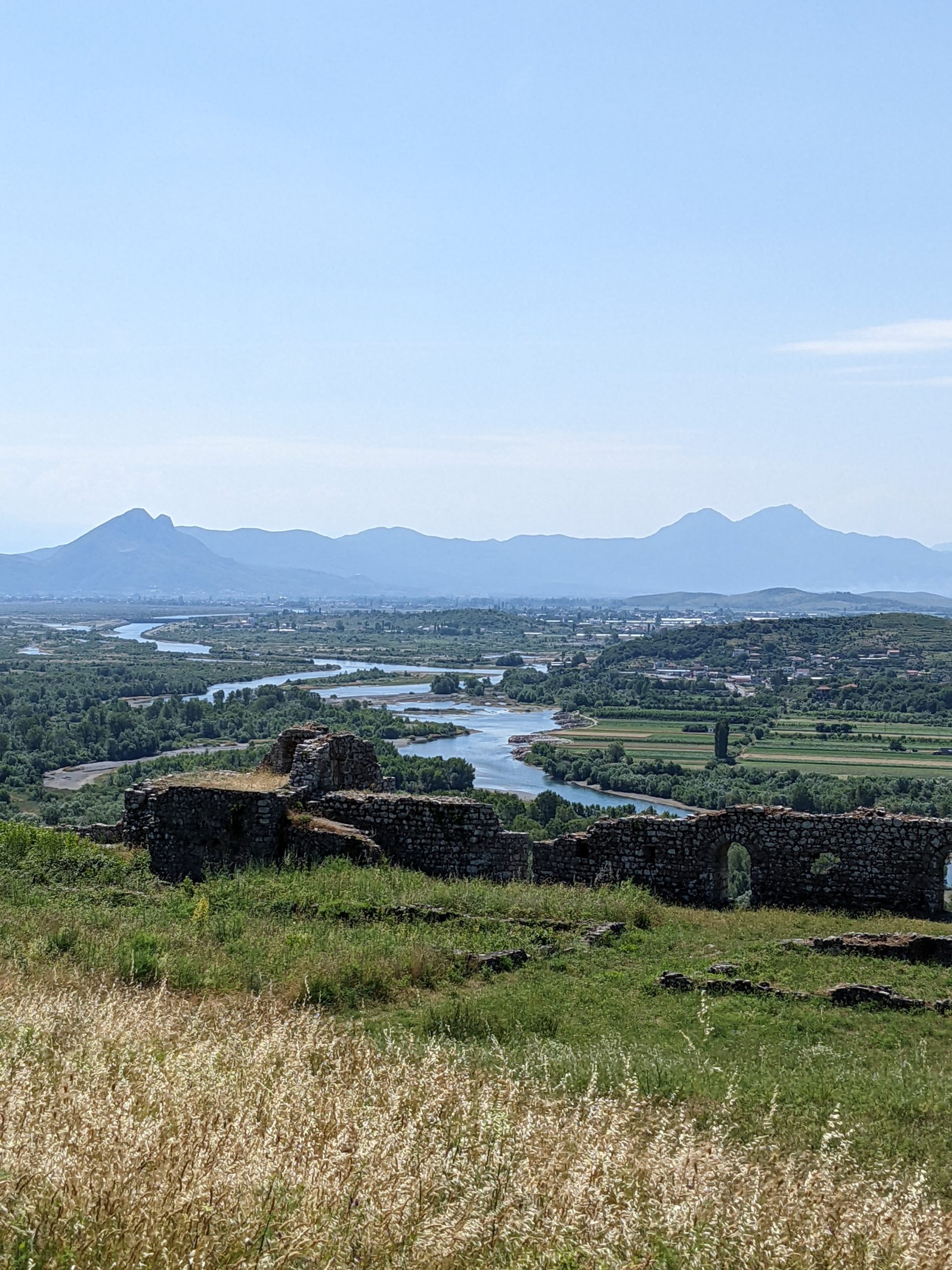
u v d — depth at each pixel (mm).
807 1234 6625
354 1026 12922
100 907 18984
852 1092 11117
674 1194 6848
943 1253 6570
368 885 20750
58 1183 5887
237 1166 6309
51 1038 9367
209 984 14000
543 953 17484
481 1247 6078
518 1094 9047
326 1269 5547
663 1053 12555
